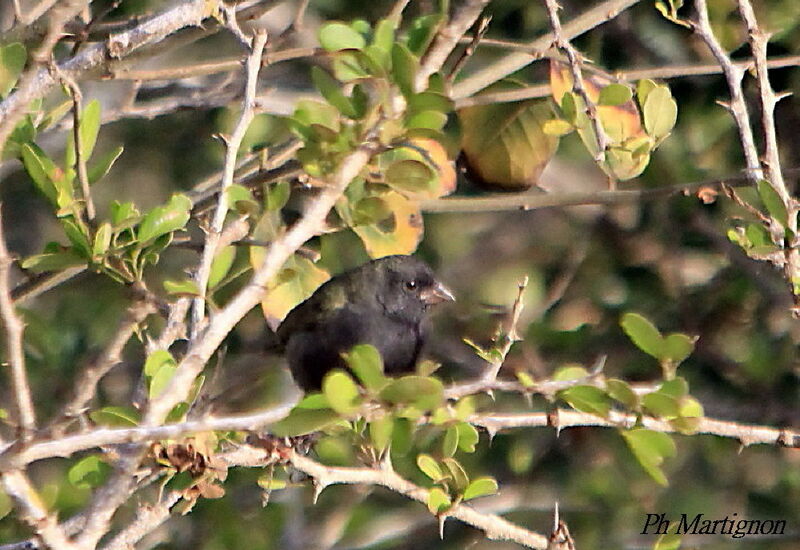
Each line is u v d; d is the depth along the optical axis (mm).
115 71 10078
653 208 13250
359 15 13383
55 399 12148
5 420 6930
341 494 12492
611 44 13172
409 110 7551
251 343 12250
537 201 10500
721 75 12828
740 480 12891
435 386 6355
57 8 7453
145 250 7910
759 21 12398
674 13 9312
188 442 6914
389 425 6496
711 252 13195
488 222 14055
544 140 10984
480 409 12492
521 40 13062
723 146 12922
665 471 12953
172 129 14078
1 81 8352
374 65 7539
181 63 13914
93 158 14102
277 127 12602
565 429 12883
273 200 7852
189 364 6656
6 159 8625
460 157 11195
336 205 8570
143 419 6543
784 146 12930
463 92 11156
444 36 8219
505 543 12477
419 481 11359
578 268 13531
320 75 7746
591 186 13375
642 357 12883
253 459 7582
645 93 9148
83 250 7672
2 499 6988
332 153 7590
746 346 12852
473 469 12773
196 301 7480
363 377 6371
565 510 12797
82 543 6430
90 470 7191
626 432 6758
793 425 12422
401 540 12680
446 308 13445
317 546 12023
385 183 8438
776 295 12242
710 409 12500
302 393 10555
